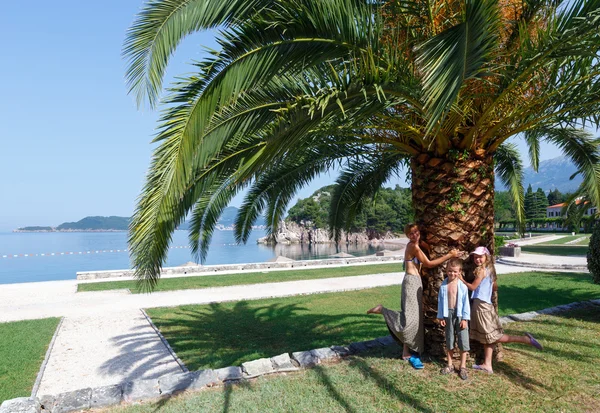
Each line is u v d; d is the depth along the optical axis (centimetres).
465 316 457
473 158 494
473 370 481
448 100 270
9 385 546
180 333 809
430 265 491
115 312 1020
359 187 809
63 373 596
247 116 379
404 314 499
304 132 366
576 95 447
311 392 439
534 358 534
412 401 409
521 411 386
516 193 877
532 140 784
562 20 343
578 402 405
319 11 334
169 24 313
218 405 414
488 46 311
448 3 409
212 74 333
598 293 1141
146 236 336
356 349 574
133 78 314
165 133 323
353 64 367
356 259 2244
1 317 993
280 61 338
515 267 1916
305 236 9169
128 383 455
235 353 658
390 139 530
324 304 1069
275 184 724
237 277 1616
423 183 512
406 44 416
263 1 345
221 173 441
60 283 1558
